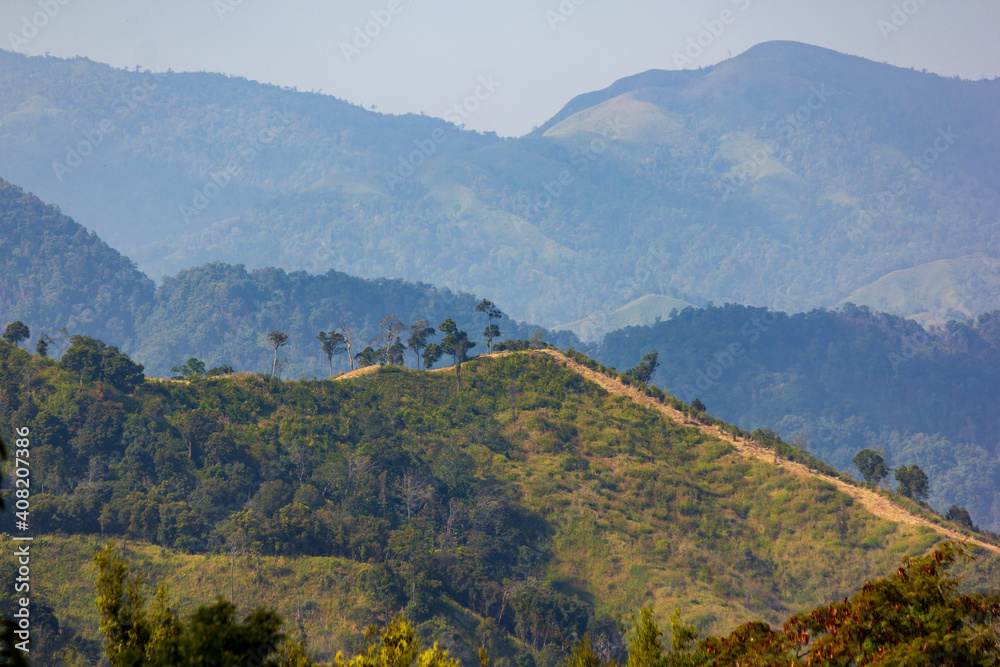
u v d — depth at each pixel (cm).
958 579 2314
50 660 7712
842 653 2184
